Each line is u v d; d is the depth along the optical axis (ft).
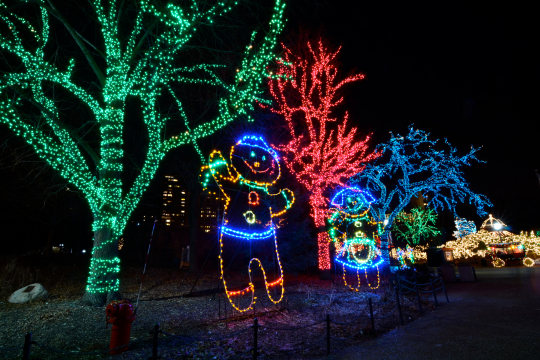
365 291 48.80
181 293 44.21
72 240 110.32
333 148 61.77
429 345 24.44
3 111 31.04
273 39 40.98
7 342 23.41
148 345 23.73
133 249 106.42
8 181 66.28
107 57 37.04
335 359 22.18
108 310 22.56
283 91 60.70
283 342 25.82
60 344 23.45
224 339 25.46
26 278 44.55
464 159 61.21
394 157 64.64
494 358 21.21
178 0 37.22
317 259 65.62
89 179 36.78
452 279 61.93
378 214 68.54
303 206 68.49
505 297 42.52
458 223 112.47
